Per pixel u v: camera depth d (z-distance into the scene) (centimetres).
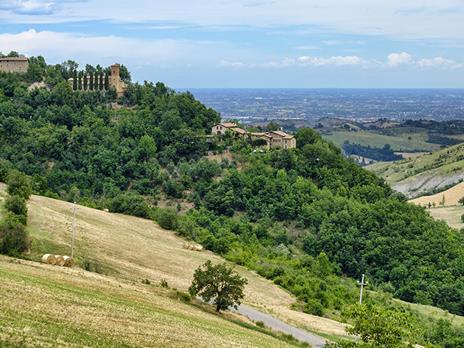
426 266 16062
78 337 5359
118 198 16475
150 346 5759
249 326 8806
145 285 9606
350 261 16600
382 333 5647
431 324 12531
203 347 6319
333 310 12350
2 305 5722
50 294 6725
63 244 10588
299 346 8331
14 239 9388
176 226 15425
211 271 9281
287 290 12950
